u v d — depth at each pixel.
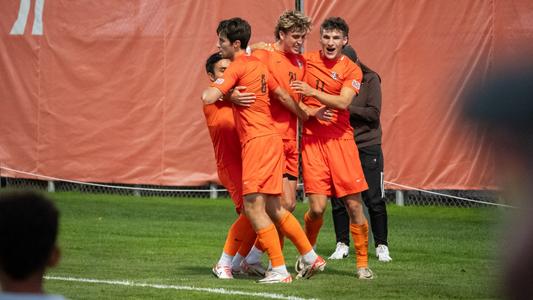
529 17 40.09
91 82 48.91
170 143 47.22
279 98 23.03
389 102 42.47
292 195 24.52
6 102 50.91
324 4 43.25
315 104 23.98
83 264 26.97
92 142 49.00
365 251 24.11
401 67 42.22
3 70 50.94
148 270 25.78
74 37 49.16
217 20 46.06
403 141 42.22
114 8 48.19
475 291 21.78
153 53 47.50
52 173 49.97
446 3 41.31
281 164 22.58
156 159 47.59
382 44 42.56
